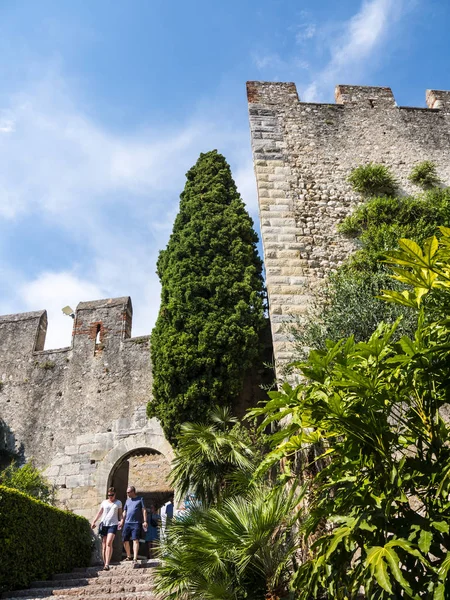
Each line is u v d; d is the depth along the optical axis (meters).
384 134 14.07
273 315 11.04
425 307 4.68
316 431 4.64
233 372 10.95
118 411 13.73
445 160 13.82
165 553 6.36
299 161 13.35
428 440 4.19
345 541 3.91
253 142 13.48
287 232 12.24
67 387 14.42
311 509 4.86
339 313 9.88
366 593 3.65
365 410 4.04
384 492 3.95
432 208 12.21
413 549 3.48
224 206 13.46
